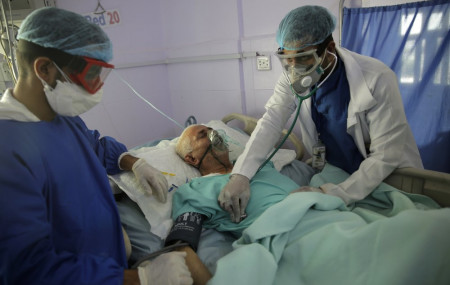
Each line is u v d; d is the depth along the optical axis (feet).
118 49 8.25
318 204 3.67
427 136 6.27
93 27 2.71
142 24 8.70
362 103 4.16
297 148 6.97
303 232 3.48
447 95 5.89
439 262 2.72
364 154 4.62
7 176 2.22
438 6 5.58
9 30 4.75
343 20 6.25
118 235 3.25
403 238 2.89
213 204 4.14
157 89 9.34
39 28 2.43
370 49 6.26
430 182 3.99
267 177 4.70
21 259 2.20
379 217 3.57
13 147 2.35
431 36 5.76
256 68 8.02
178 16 8.86
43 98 2.73
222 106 8.91
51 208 2.65
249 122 7.56
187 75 9.21
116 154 4.61
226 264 2.90
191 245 3.57
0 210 2.14
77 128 3.18
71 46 2.49
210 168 5.31
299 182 5.49
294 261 3.20
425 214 2.97
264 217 3.44
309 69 3.96
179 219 3.95
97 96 2.88
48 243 2.43
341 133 4.74
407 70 6.12
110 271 2.59
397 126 4.13
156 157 5.30
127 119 8.66
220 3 8.02
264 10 7.52
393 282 2.68
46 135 2.70
